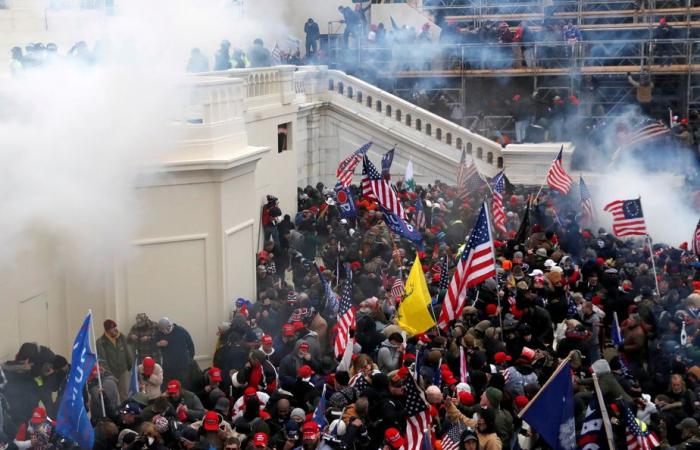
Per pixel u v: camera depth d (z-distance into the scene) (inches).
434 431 767.7
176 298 1043.9
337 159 1777.8
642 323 944.3
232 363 914.1
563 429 670.5
